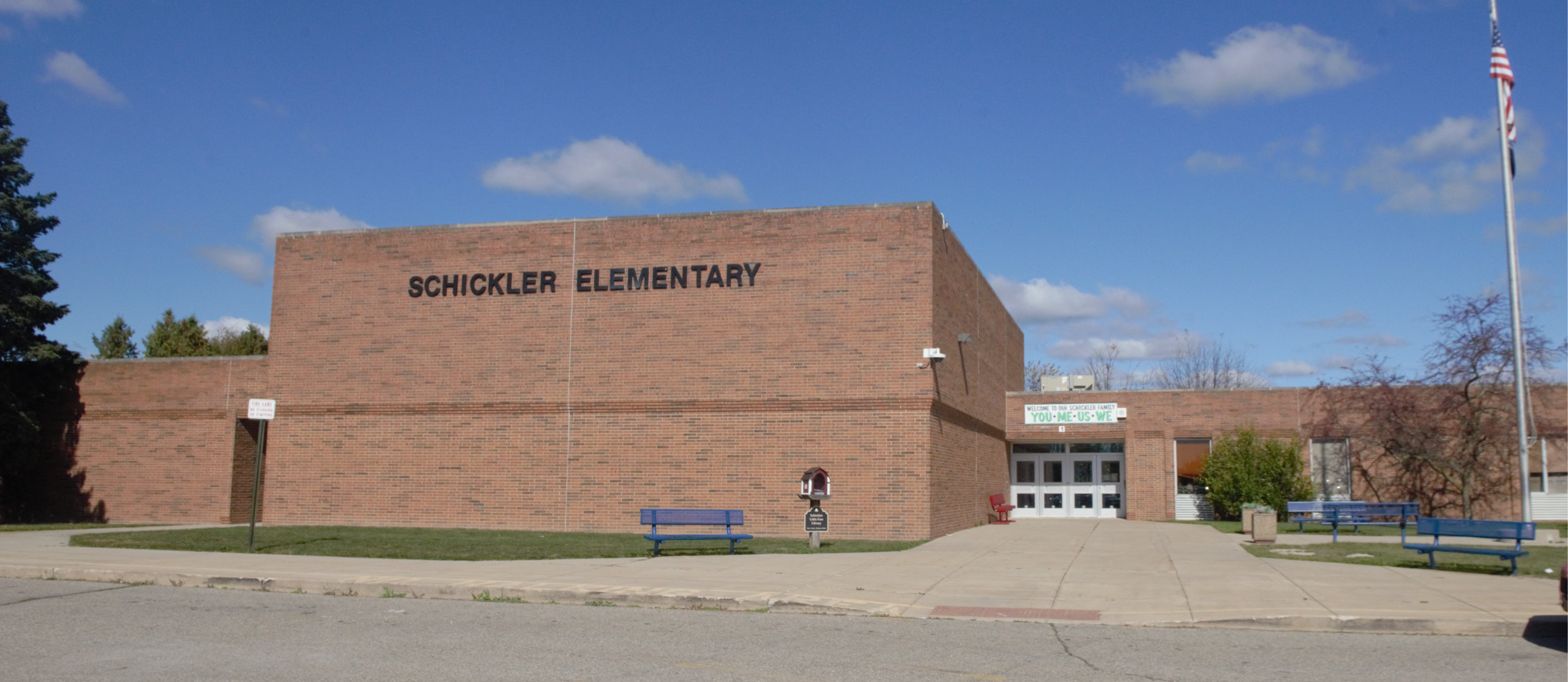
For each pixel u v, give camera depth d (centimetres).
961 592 1332
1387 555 1783
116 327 5103
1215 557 1762
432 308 2442
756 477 2223
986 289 2966
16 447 2675
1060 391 3291
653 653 947
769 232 2277
